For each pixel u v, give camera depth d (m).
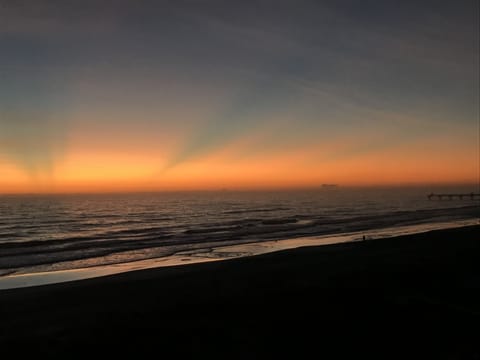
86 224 48.97
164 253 23.27
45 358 6.61
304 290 10.55
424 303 9.23
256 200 135.88
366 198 154.38
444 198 162.62
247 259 17.64
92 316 9.00
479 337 7.19
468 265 13.77
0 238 34.25
